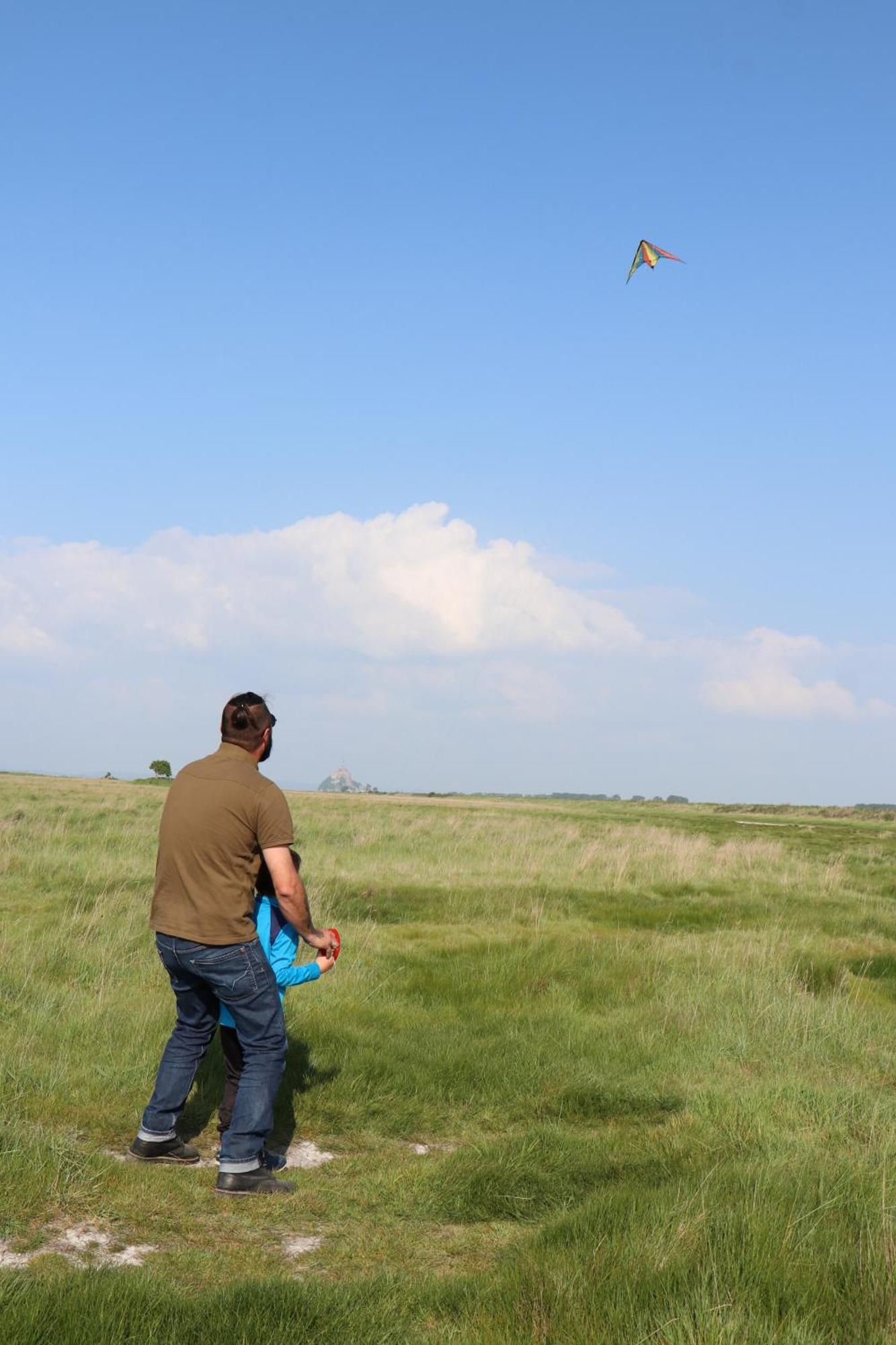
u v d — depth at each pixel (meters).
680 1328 3.19
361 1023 7.71
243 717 4.79
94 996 7.49
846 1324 3.35
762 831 38.88
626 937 11.50
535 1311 3.38
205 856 4.58
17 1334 3.06
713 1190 4.47
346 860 18.64
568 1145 5.39
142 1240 4.02
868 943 12.15
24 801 30.92
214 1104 5.72
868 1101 6.11
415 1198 4.70
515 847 21.78
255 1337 3.22
